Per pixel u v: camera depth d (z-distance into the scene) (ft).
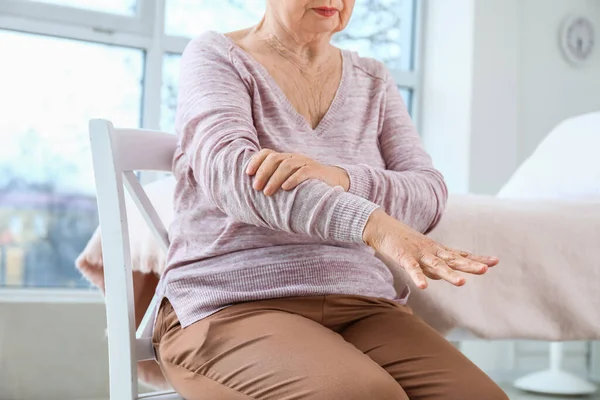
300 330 3.13
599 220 5.61
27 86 10.29
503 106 12.34
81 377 9.48
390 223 3.03
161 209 5.61
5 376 9.14
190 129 3.55
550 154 8.91
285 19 3.82
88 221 10.55
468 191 12.04
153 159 3.89
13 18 10.13
